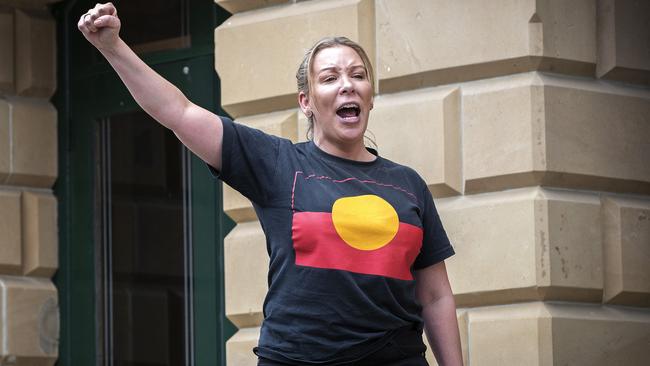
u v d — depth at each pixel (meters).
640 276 8.07
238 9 9.05
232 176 5.73
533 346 7.68
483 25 8.01
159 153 9.93
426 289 6.31
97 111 10.37
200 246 9.58
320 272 5.59
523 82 7.91
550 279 7.73
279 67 8.69
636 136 8.20
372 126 8.27
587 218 7.94
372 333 5.64
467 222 7.94
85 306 10.33
